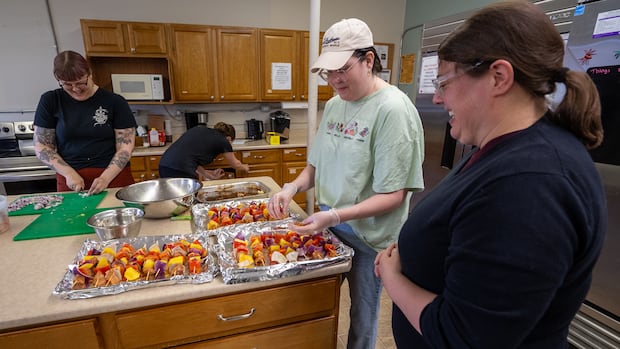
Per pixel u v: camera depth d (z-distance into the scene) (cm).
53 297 87
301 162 347
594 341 161
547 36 47
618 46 141
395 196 108
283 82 344
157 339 96
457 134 60
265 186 186
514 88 50
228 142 259
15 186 271
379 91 114
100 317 88
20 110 303
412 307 64
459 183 56
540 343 54
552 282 43
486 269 46
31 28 292
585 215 45
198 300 96
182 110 354
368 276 130
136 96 310
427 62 278
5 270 100
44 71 303
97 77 318
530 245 43
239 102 364
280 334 110
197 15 333
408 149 107
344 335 188
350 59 107
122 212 131
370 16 385
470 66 51
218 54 318
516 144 50
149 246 110
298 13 362
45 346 85
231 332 104
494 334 46
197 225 129
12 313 81
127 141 191
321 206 139
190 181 164
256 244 109
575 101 50
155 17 323
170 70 306
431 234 60
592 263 50
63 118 178
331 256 106
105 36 286
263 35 326
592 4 150
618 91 142
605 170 150
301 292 107
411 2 380
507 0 52
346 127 121
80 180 174
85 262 94
